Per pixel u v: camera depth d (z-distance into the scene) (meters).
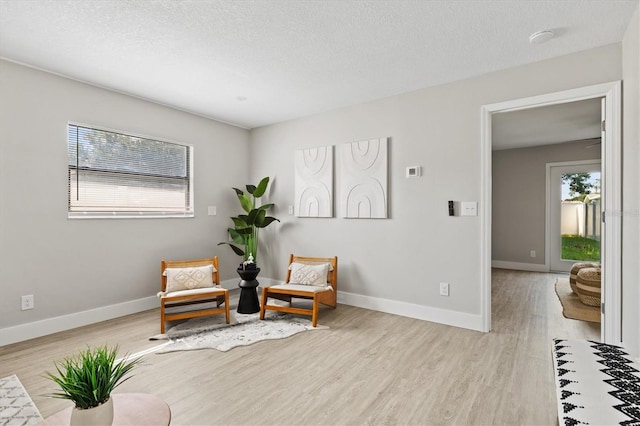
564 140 5.91
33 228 2.94
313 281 3.61
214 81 3.25
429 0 2.01
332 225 4.12
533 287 4.92
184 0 2.01
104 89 3.40
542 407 1.89
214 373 2.29
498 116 4.37
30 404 1.91
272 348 2.72
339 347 2.73
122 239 3.56
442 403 1.94
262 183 4.41
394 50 2.64
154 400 1.38
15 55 2.72
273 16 2.18
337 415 1.83
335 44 2.55
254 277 3.73
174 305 3.19
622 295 2.41
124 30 2.35
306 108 4.07
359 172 3.85
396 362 2.46
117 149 3.55
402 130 3.58
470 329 3.14
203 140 4.37
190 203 4.25
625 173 2.36
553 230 6.26
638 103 2.08
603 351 1.70
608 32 2.37
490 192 3.09
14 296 2.83
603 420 1.16
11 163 2.82
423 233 3.43
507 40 2.48
